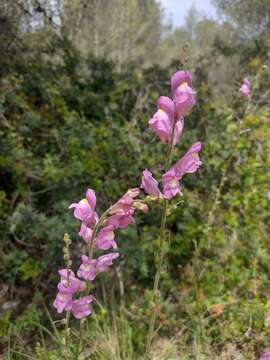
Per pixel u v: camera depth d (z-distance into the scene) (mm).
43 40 1012
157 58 2143
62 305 315
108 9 1662
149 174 278
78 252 561
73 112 689
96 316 515
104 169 643
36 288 542
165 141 273
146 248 584
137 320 529
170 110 268
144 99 781
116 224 294
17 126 690
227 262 608
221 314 539
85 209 300
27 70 850
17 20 942
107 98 833
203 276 581
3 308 547
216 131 744
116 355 485
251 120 724
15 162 617
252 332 526
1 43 883
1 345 501
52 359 457
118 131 681
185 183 695
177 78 269
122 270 588
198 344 499
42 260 539
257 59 1021
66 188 599
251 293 580
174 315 535
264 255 606
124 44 1960
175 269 624
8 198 658
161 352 495
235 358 501
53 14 1109
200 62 1203
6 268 536
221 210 670
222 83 1368
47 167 587
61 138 668
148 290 549
